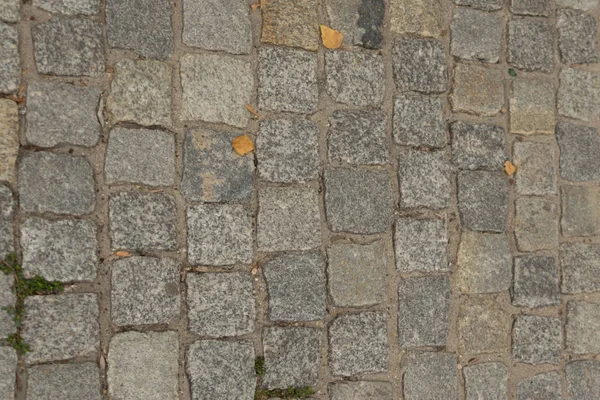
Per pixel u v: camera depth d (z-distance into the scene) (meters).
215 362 2.42
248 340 2.47
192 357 2.39
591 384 2.98
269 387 2.49
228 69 2.52
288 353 2.52
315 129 2.61
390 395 2.65
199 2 2.49
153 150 2.39
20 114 2.24
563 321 2.97
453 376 2.75
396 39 2.77
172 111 2.44
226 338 2.45
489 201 2.85
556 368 2.93
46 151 2.26
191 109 2.46
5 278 2.17
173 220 2.40
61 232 2.25
